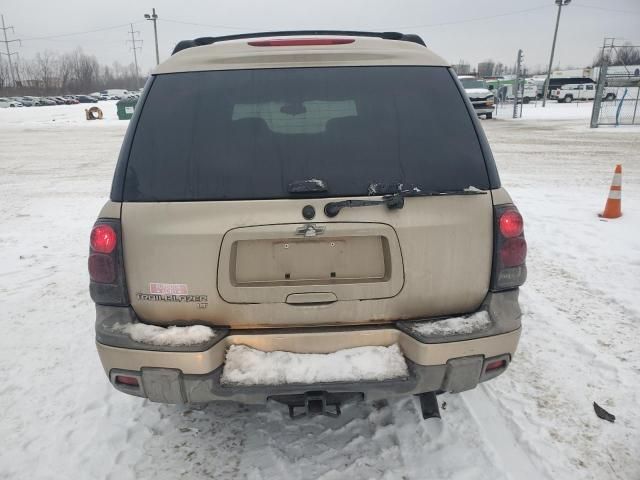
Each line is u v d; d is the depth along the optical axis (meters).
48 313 4.35
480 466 2.44
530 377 3.22
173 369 2.07
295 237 2.06
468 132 2.22
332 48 2.34
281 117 2.19
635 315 4.12
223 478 2.41
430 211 2.11
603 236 6.32
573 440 2.64
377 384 2.09
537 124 24.98
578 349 3.58
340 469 2.44
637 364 3.38
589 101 47.94
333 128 2.18
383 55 2.32
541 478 2.38
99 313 2.18
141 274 2.11
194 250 2.07
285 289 2.12
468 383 2.18
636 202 8.09
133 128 2.19
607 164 12.27
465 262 2.15
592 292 4.62
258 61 2.29
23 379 3.31
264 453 2.56
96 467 2.51
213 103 2.21
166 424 2.81
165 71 2.31
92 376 3.34
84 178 11.65
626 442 2.63
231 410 2.92
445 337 2.09
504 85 46.06
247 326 2.17
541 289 4.70
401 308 2.17
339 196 2.07
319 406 2.19
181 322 2.16
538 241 6.23
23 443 2.69
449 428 2.71
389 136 2.17
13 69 108.12
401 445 2.59
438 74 2.33
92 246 2.13
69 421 2.87
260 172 2.10
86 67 111.62
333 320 2.17
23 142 20.25
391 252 2.10
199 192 2.08
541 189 9.38
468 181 2.15
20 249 6.31
